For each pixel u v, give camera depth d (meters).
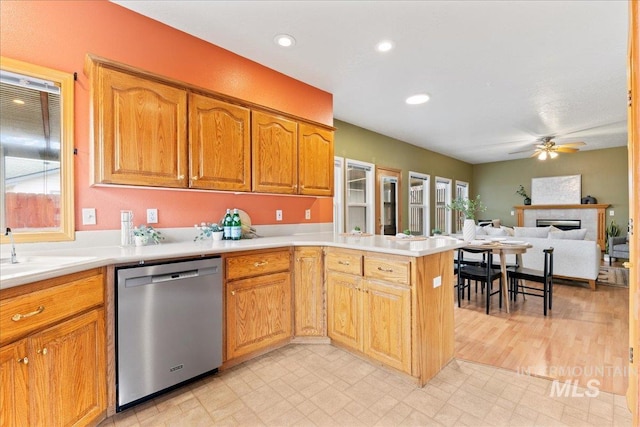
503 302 3.65
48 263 1.54
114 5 2.04
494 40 2.43
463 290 3.96
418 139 5.69
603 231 6.87
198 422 1.62
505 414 1.67
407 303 1.95
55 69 1.83
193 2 2.01
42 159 1.84
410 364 1.95
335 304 2.44
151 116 1.96
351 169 4.80
